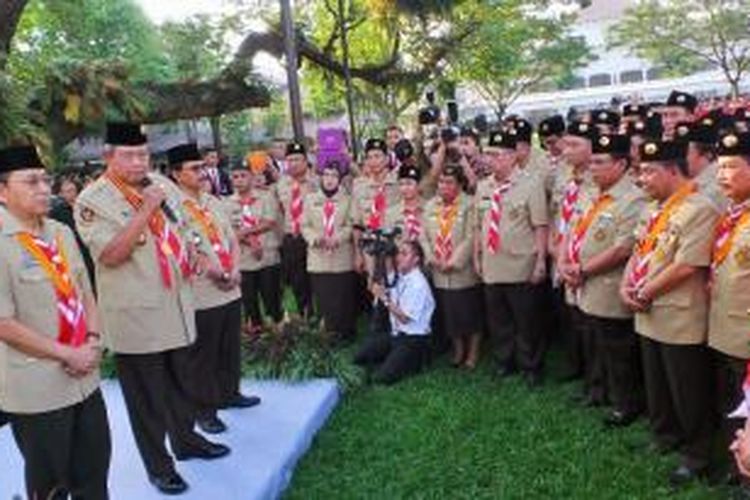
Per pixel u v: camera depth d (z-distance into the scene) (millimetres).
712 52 28672
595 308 5113
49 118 10086
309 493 4676
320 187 7516
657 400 4633
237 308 5375
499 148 6082
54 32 18266
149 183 4336
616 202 5016
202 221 5172
